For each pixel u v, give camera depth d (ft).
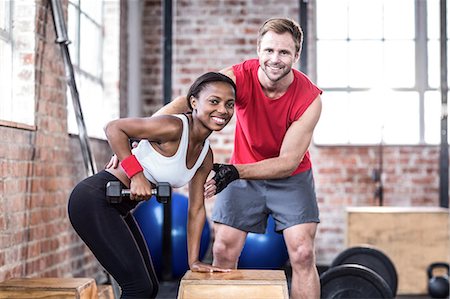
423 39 24.00
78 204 9.17
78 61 17.80
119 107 21.04
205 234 20.33
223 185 10.05
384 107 23.98
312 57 24.02
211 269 10.05
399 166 23.75
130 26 22.75
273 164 10.68
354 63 24.08
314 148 23.80
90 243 9.20
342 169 23.73
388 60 24.07
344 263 17.87
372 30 24.11
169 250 18.48
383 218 19.89
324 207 23.71
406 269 19.84
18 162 12.53
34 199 13.43
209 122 9.32
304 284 11.52
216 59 23.97
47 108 14.29
